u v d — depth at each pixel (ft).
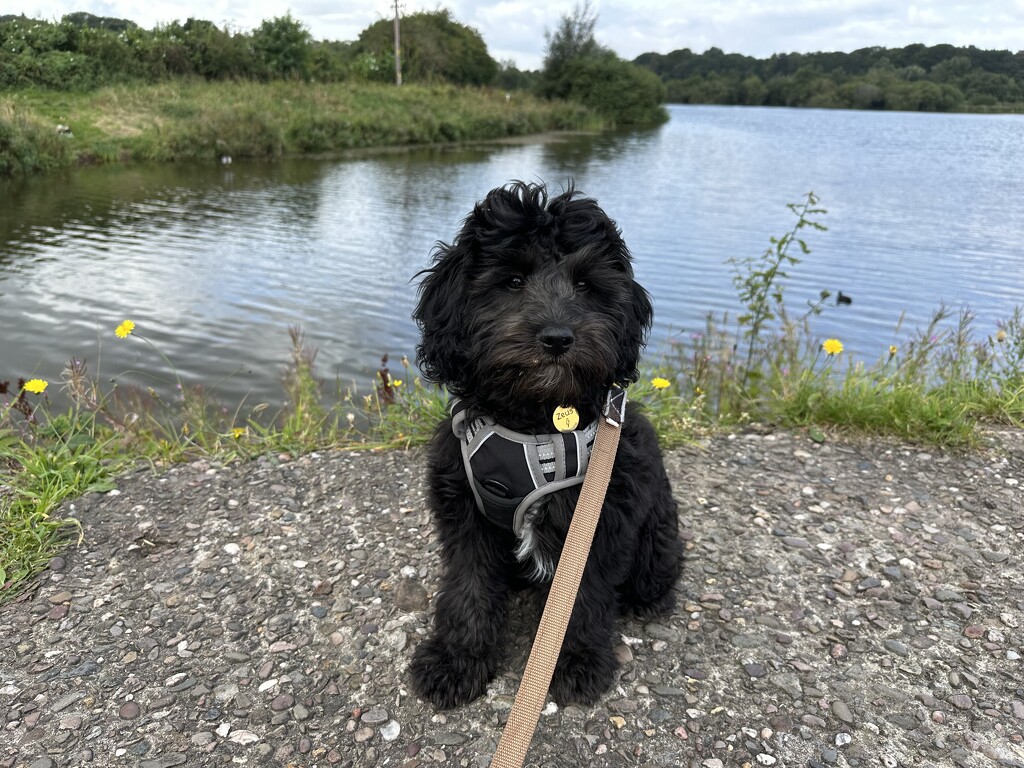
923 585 2.61
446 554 2.19
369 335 6.83
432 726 2.01
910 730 1.99
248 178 16.99
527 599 2.50
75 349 6.18
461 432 2.07
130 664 2.22
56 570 2.65
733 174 20.68
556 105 40.78
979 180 20.34
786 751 1.92
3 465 3.40
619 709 2.06
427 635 2.33
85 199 13.39
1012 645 2.31
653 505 2.24
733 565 2.72
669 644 2.32
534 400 1.98
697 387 4.31
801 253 10.78
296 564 2.70
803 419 4.00
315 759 1.90
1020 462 3.53
